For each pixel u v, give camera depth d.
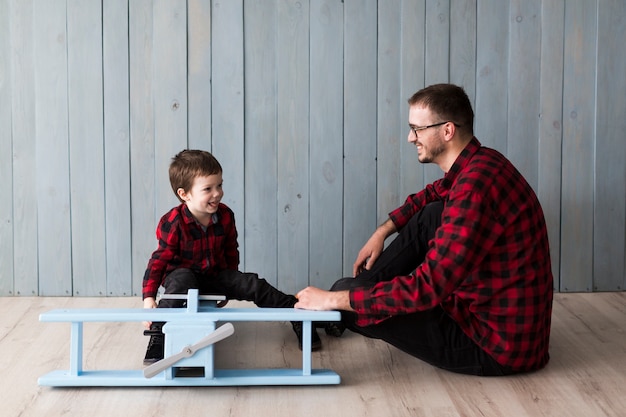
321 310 2.19
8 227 3.03
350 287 2.34
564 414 2.06
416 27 3.00
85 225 3.04
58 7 2.93
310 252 3.09
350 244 3.09
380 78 3.02
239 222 3.06
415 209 2.56
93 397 2.15
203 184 2.46
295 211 3.06
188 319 2.17
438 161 2.22
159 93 2.98
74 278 3.06
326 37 2.99
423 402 2.13
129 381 2.19
